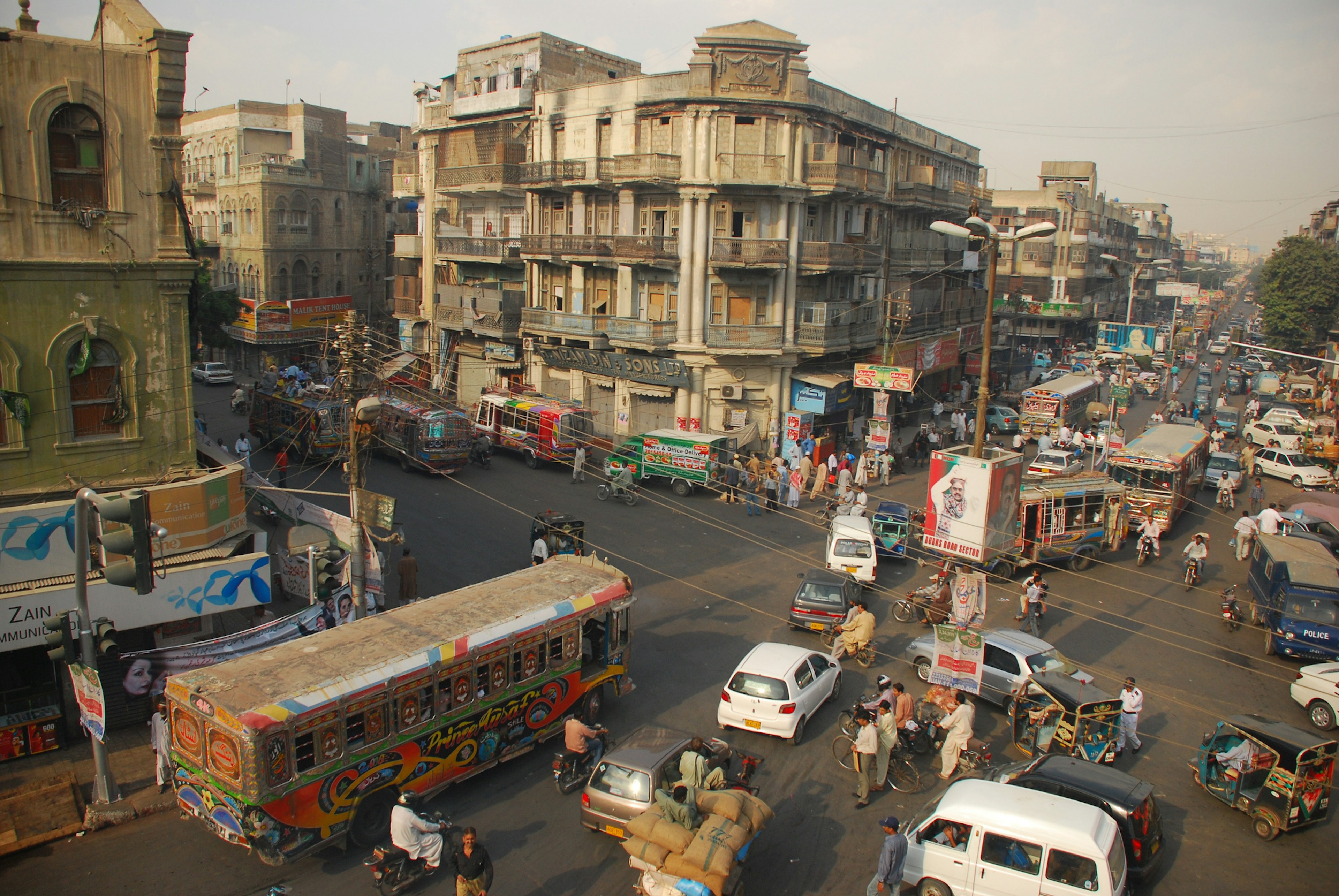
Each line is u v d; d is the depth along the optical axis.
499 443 38.84
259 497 23.12
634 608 22.31
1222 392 61.84
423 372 49.19
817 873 12.20
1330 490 38.75
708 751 13.52
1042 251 83.88
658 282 38.53
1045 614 23.14
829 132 38.41
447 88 50.50
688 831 11.01
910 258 47.69
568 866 12.14
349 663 12.54
